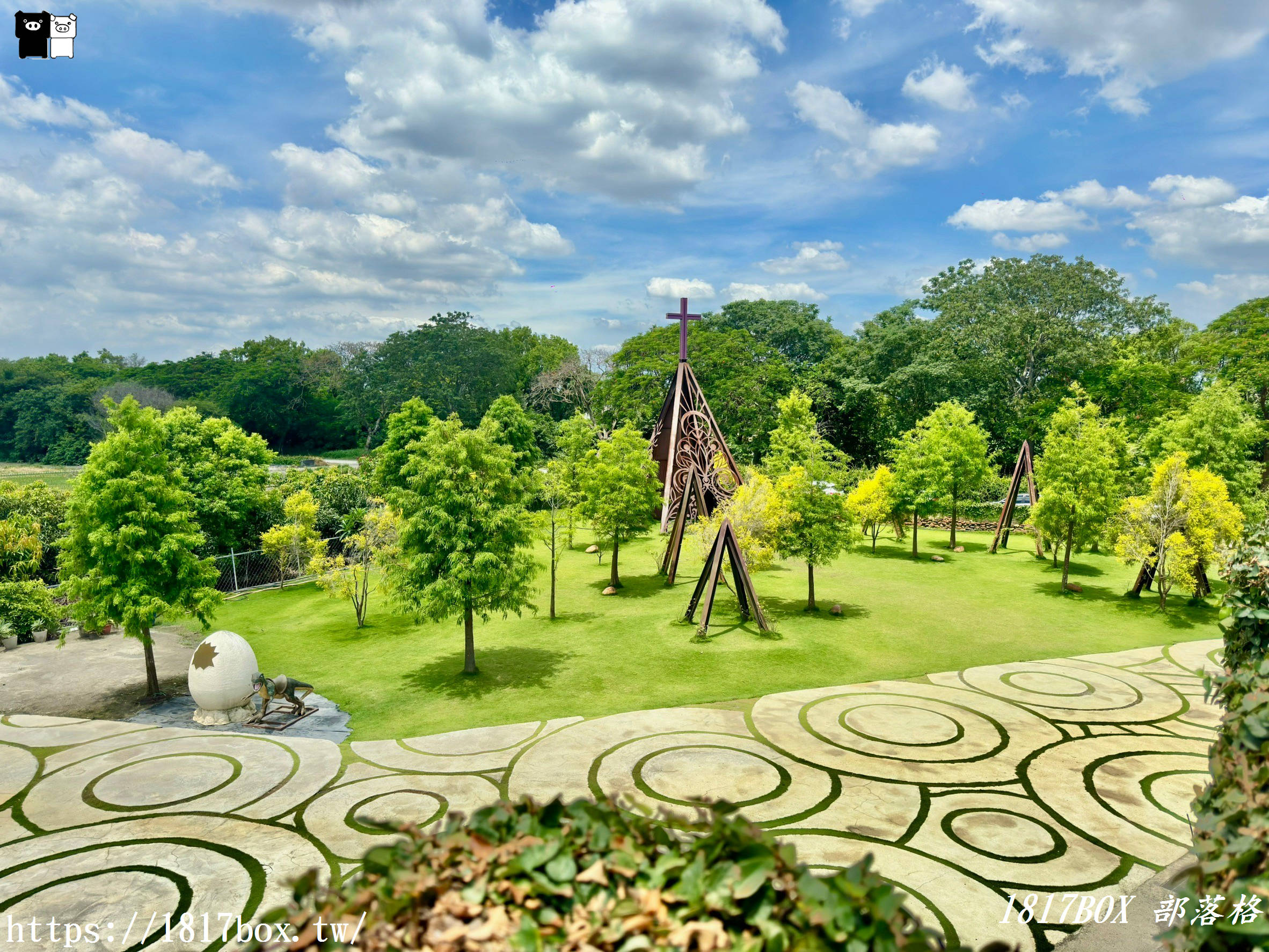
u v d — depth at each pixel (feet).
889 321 256.52
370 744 59.62
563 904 11.66
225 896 37.58
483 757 56.34
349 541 110.83
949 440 142.31
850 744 57.62
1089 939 33.19
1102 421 175.22
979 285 239.50
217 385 372.99
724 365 229.66
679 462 142.51
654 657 83.10
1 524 97.25
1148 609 102.94
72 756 56.95
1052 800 47.85
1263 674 19.95
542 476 117.60
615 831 12.67
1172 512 100.99
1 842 43.45
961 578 124.06
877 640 89.45
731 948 10.63
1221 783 18.33
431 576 78.38
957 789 49.47
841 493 103.04
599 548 147.95
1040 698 68.39
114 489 69.92
